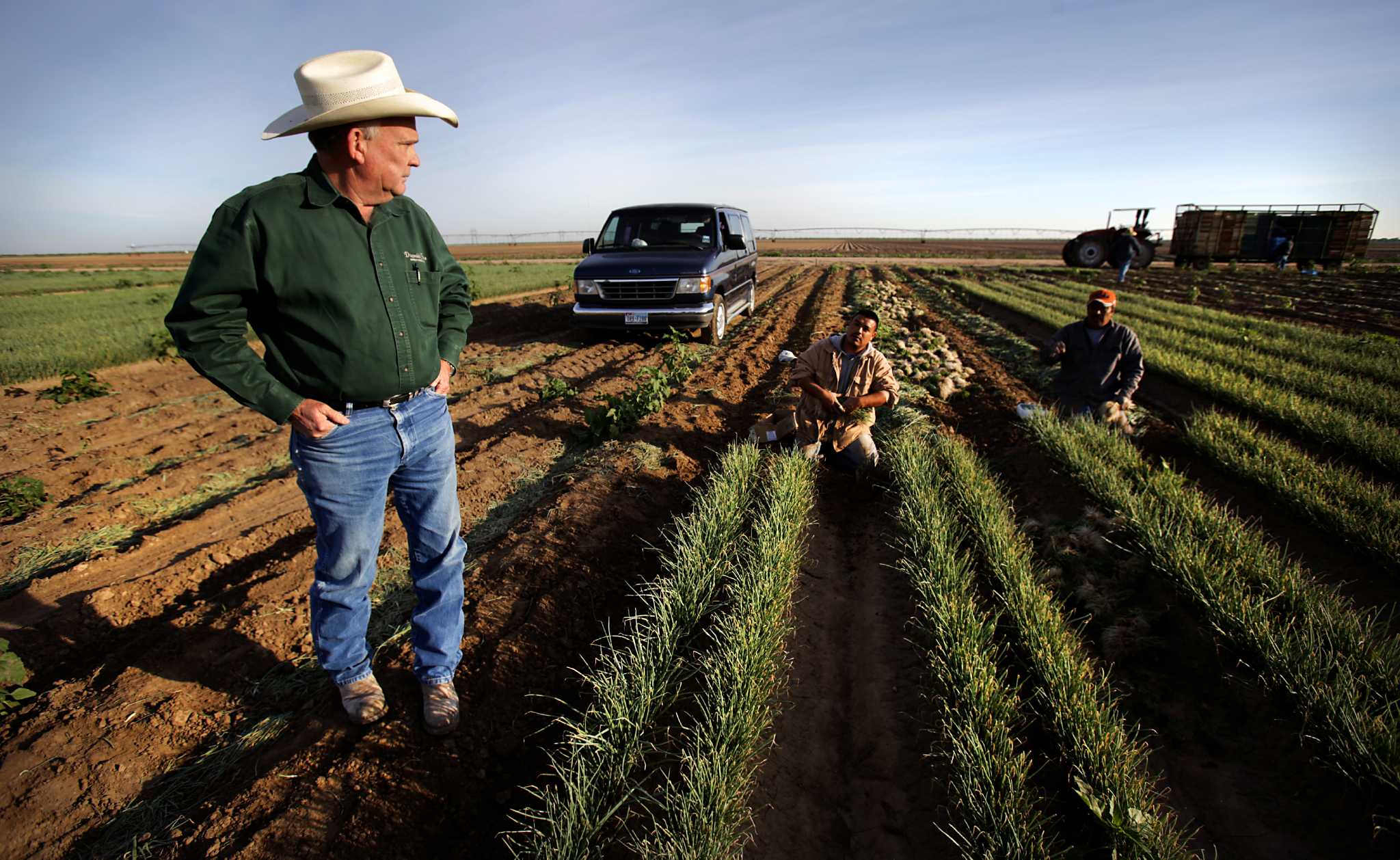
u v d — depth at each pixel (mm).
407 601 3701
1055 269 31312
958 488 4906
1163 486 4715
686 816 2240
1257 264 34344
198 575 4051
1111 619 3539
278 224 1978
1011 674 3184
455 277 2625
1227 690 3016
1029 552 4047
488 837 2402
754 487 5094
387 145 2111
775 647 3211
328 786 2453
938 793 2594
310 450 2236
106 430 6773
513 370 9531
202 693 3023
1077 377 6809
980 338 12219
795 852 2402
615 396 7445
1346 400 7062
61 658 3314
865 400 5426
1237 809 2500
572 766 2561
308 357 2121
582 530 4371
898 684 3213
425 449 2492
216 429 6883
